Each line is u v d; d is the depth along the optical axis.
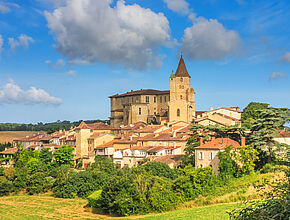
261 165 72.56
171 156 88.50
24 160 118.50
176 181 63.31
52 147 140.25
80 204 76.44
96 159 112.12
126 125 155.88
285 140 83.69
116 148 114.12
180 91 154.25
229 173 66.25
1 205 80.56
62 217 66.69
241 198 54.84
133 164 99.38
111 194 63.88
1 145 173.12
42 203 80.38
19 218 67.81
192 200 61.66
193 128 85.50
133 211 61.41
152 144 102.19
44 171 103.56
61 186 87.56
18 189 93.62
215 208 51.19
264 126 73.38
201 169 64.94
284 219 18.03
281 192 21.58
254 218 19.11
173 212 54.84
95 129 135.12
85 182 84.44
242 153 66.81
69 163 121.56
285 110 76.06
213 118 104.56
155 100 165.38
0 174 99.88
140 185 62.78
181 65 156.75
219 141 73.94
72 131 150.88
